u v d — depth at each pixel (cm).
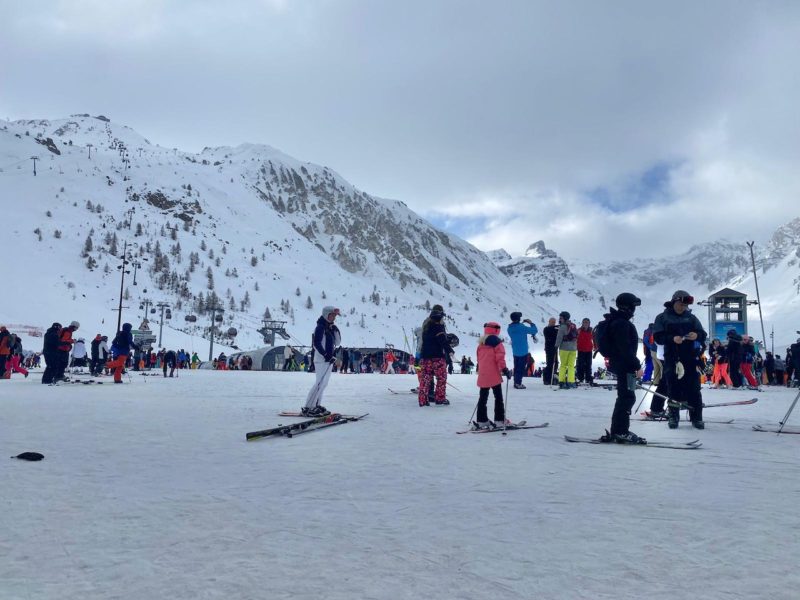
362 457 650
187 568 313
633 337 762
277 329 10506
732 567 313
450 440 781
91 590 284
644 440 739
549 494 477
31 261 13612
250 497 468
